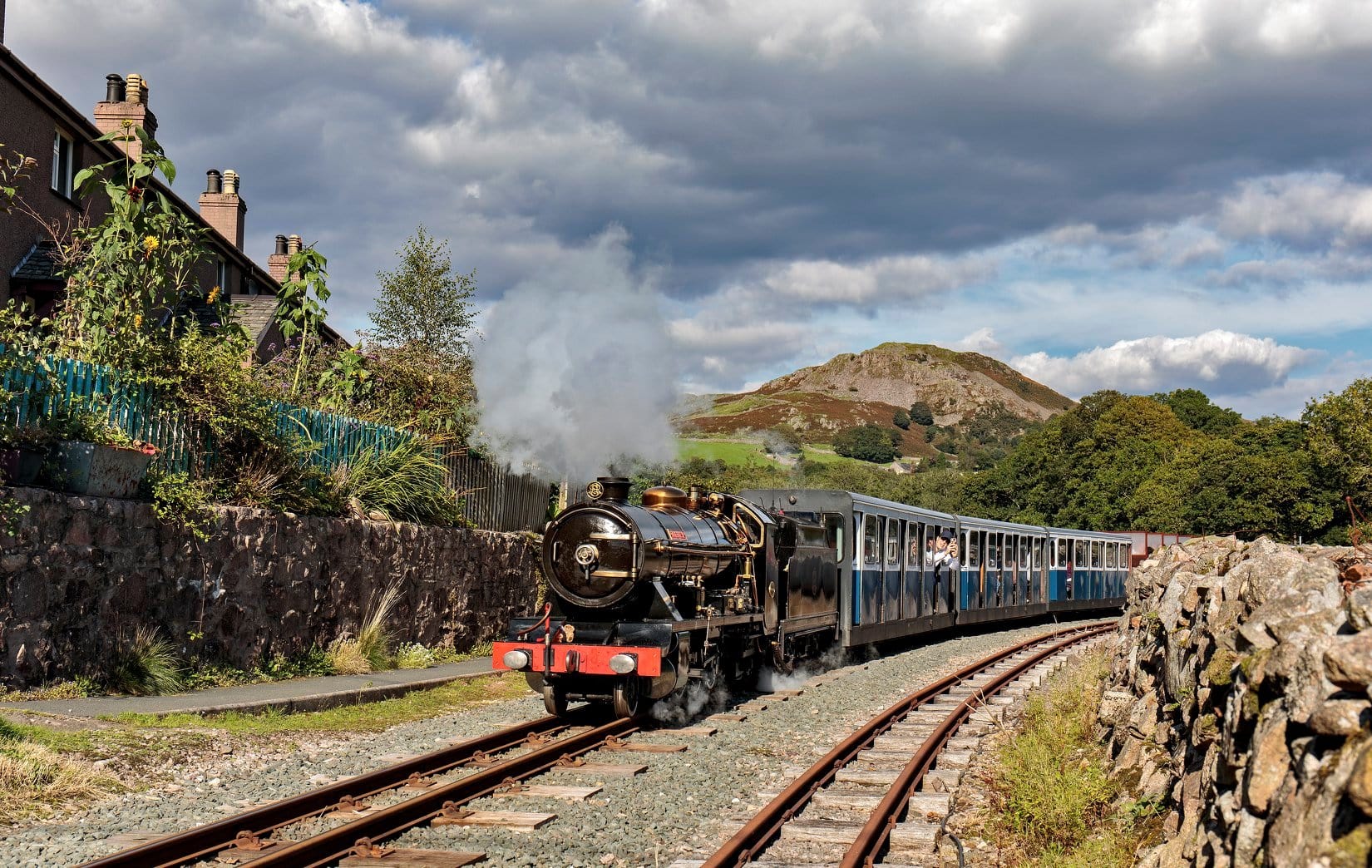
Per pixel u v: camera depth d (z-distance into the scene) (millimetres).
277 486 13305
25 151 17922
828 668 17641
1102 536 34156
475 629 17719
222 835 6281
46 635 9891
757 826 6734
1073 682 12703
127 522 10836
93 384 11180
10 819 6508
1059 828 7129
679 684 11258
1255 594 5996
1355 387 52281
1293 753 4137
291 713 10758
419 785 7914
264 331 23469
